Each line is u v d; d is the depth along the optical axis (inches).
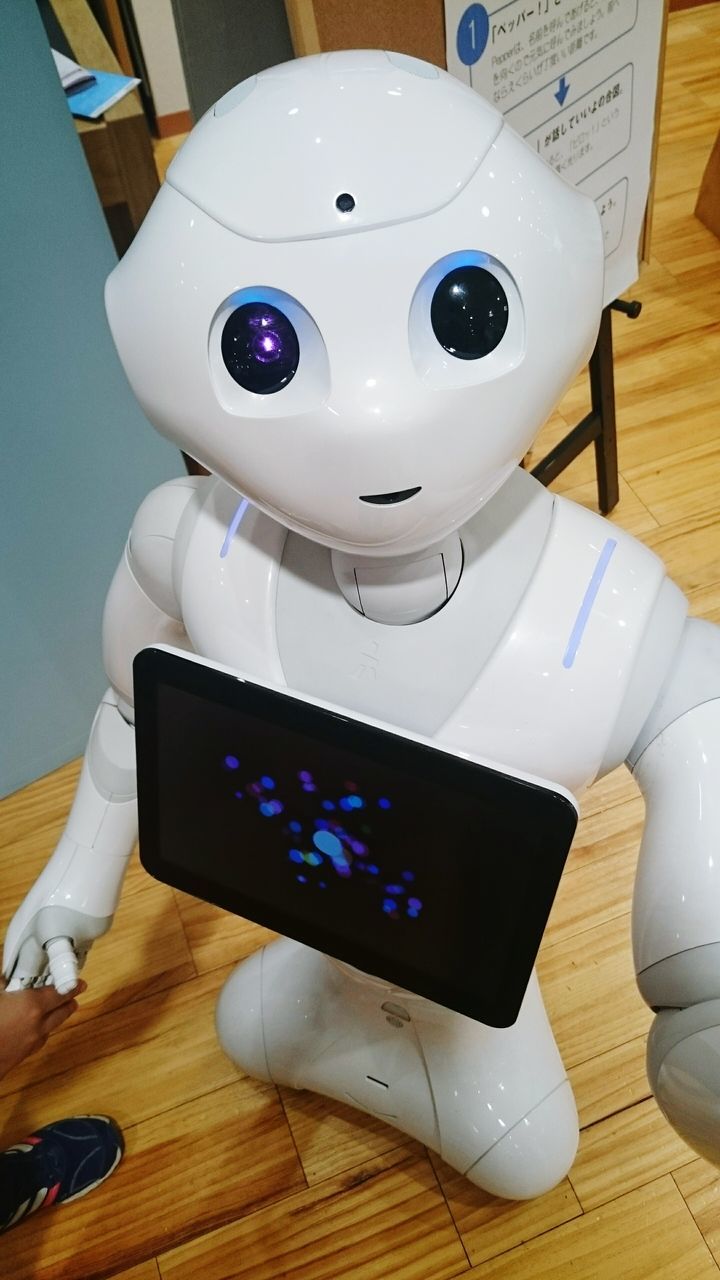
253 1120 46.9
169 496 29.2
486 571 25.1
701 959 23.9
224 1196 45.1
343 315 18.8
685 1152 44.3
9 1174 44.0
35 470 45.3
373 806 22.8
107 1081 48.3
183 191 20.1
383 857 23.9
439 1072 39.9
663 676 25.4
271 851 26.0
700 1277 41.6
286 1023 43.1
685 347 73.5
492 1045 39.4
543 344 20.2
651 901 24.9
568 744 24.0
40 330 40.9
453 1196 44.3
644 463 67.3
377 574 24.8
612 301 51.8
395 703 24.8
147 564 29.7
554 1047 41.6
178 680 23.0
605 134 44.3
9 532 46.8
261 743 23.2
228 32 43.5
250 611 26.0
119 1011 50.1
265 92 20.3
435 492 20.5
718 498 65.1
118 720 36.2
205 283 19.6
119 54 72.8
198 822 26.4
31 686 53.9
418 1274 42.7
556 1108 40.4
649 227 53.4
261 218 19.1
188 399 20.8
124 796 35.9
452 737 24.0
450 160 19.2
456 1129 40.3
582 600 24.2
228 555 26.4
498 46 37.8
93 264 40.5
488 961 24.4
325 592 25.9
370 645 25.4
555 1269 42.3
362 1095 42.8
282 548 26.4
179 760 25.0
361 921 26.3
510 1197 42.0
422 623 25.4
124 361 22.0
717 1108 23.3
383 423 18.9
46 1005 35.4
